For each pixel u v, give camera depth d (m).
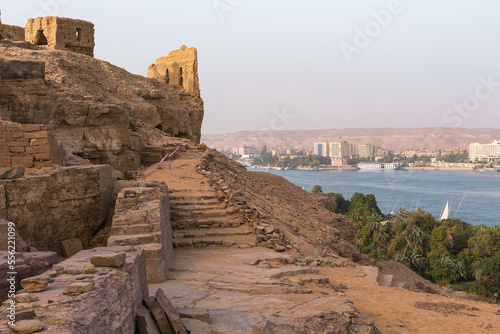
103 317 6.43
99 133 26.12
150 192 15.56
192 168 26.45
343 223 32.38
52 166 16.16
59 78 33.31
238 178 29.31
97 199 16.69
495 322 11.68
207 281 13.13
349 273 17.53
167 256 15.26
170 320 8.54
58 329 5.51
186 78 52.91
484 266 66.06
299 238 21.06
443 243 90.31
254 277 13.65
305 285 13.69
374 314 11.83
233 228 19.23
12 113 21.64
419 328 10.84
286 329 8.30
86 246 16.31
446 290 25.62
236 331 9.23
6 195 13.00
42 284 6.84
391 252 91.25
